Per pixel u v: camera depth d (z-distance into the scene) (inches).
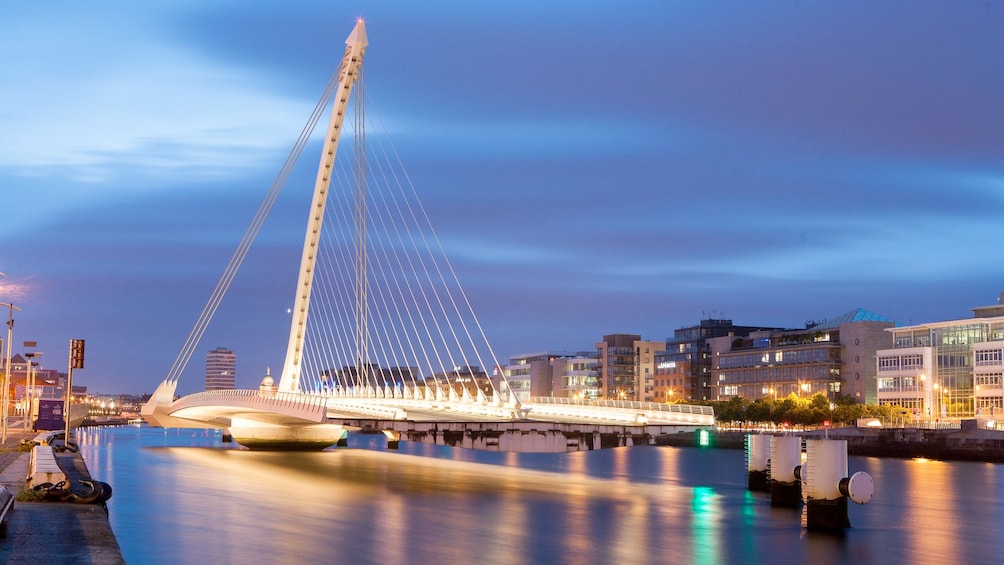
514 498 2844.5
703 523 2289.6
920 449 5703.7
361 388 5167.3
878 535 2171.5
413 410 3902.6
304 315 5024.6
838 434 6269.7
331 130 5009.8
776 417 7716.5
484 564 1717.5
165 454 5073.8
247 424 5605.3
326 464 4392.2
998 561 1893.5
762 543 2012.8
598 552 1865.2
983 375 6776.6
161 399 6023.6
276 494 2898.6
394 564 1688.0
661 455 6353.3
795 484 2642.7
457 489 3147.1
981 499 3088.1
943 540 2143.2
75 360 3604.8
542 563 1743.4
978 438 5359.3
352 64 5068.9
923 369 7234.3
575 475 3973.9
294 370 4985.2
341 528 2113.7
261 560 1690.5
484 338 4547.2
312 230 5027.1
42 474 1862.7
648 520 2338.8
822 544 2022.6
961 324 7047.2
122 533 1988.2
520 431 3230.8
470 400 3961.6
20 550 1262.3
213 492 2933.1
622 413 3415.4
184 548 1802.4
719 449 7258.9
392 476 3690.9
